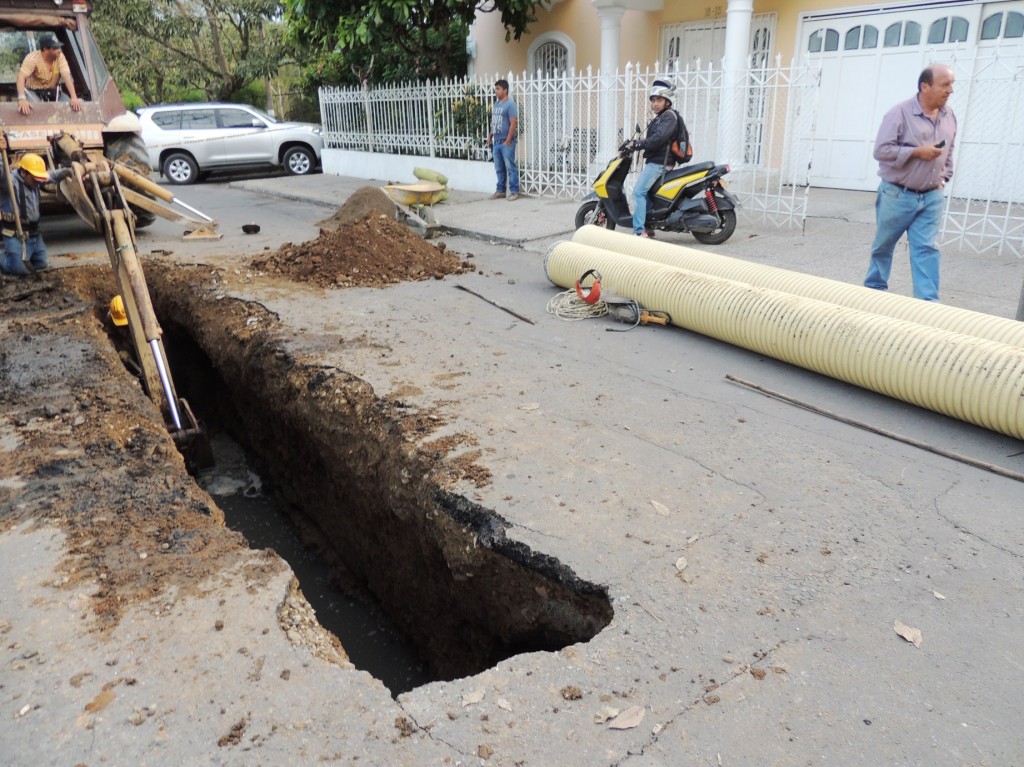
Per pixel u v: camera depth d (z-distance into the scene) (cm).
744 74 1034
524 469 389
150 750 230
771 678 253
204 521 360
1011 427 406
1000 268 726
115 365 562
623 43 1369
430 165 1462
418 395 482
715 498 359
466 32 1566
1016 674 253
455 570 359
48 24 937
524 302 689
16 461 408
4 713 245
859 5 1073
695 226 859
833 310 499
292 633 283
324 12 1427
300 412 529
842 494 361
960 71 843
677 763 223
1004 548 318
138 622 285
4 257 784
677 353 557
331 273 765
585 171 1249
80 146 749
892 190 581
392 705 247
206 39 2595
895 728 233
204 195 1541
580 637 308
